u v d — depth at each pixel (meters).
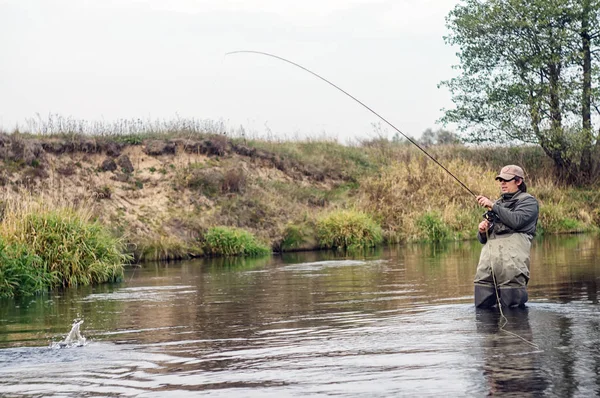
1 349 6.21
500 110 31.61
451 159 31.59
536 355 5.14
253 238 21.97
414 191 26.80
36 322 8.08
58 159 23.58
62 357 5.76
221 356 5.58
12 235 13.11
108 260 13.70
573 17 31.52
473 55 32.34
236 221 23.55
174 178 24.77
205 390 4.52
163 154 25.80
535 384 4.35
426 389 4.33
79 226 13.86
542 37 31.34
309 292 10.07
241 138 29.86
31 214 13.60
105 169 24.03
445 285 10.31
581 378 4.46
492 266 7.73
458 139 32.81
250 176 26.94
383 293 9.58
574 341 5.62
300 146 32.09
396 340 5.95
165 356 5.66
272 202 25.23
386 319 7.18
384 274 12.58
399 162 29.67
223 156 27.41
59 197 21.83
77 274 13.11
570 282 9.94
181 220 22.66
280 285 11.28
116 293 11.16
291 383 4.62
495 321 6.74
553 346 5.45
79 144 24.34
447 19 33.19
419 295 9.20
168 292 10.98
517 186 7.98
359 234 22.59
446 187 26.86
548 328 6.24
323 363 5.18
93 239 13.75
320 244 22.86
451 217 25.20
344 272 13.34
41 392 4.61
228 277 13.27
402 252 19.12
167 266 17.42
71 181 22.97
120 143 25.48
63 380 4.92
